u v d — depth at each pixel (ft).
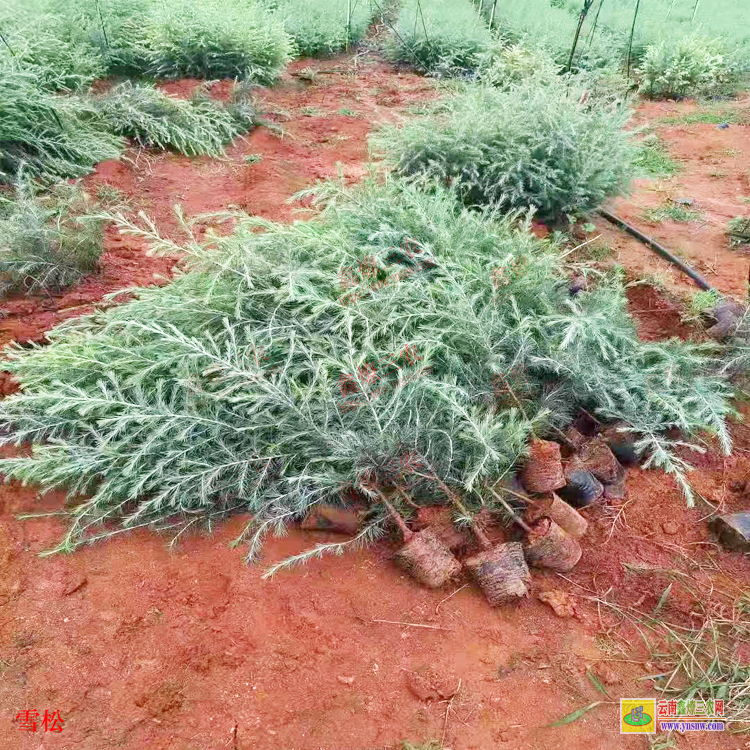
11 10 24.97
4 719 6.45
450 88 31.42
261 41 29.19
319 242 10.85
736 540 9.05
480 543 8.55
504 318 10.82
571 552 8.50
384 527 8.91
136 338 10.06
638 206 20.65
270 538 8.73
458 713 6.95
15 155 18.44
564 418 10.48
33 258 13.60
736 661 7.66
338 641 7.50
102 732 6.41
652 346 11.48
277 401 8.50
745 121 28.66
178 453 8.56
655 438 9.86
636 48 38.96
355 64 36.01
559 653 7.68
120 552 8.41
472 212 13.58
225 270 10.46
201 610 7.68
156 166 21.27
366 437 8.60
